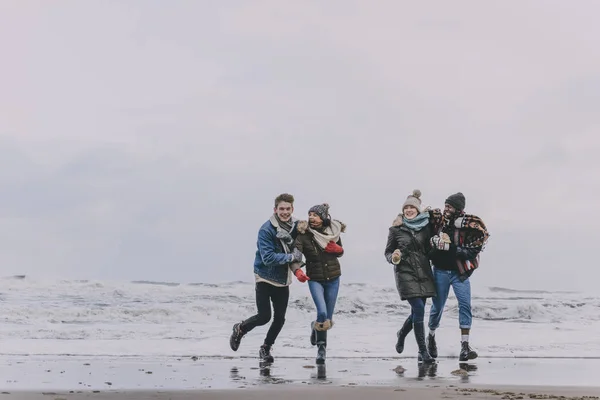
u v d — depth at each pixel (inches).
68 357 354.9
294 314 587.8
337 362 339.0
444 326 520.1
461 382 265.1
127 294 730.8
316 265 323.9
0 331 455.2
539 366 328.8
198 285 813.9
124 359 347.6
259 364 327.6
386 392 232.7
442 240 318.7
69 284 770.8
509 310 626.2
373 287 771.4
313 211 323.0
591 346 419.8
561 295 891.4
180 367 312.8
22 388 240.1
